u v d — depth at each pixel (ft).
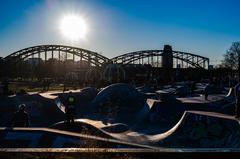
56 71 348.38
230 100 99.55
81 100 129.49
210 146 49.55
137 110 115.03
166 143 53.47
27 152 25.29
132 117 100.78
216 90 154.81
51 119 90.89
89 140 33.94
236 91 49.08
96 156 24.57
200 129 52.42
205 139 51.11
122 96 121.19
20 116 44.34
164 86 205.67
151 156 24.79
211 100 103.71
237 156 24.27
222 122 48.96
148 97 130.82
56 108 92.38
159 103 94.07
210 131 50.65
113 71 262.06
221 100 98.94
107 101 118.01
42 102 95.45
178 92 141.59
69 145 38.04
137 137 57.93
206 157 24.39
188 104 94.89
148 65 340.39
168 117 90.22
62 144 38.58
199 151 24.56
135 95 123.54
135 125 85.46
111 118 98.22
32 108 92.02
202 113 53.98
